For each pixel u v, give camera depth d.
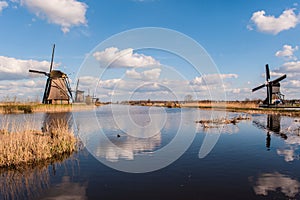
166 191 7.81
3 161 10.45
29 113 37.16
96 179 8.95
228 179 8.80
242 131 20.02
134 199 7.23
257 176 9.05
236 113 39.81
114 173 9.59
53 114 36.59
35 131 15.66
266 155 12.09
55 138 13.52
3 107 37.22
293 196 7.32
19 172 9.73
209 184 8.34
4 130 13.84
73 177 9.16
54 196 7.52
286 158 11.48
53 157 11.99
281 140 15.93
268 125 23.31
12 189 8.05
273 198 7.19
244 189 7.87
